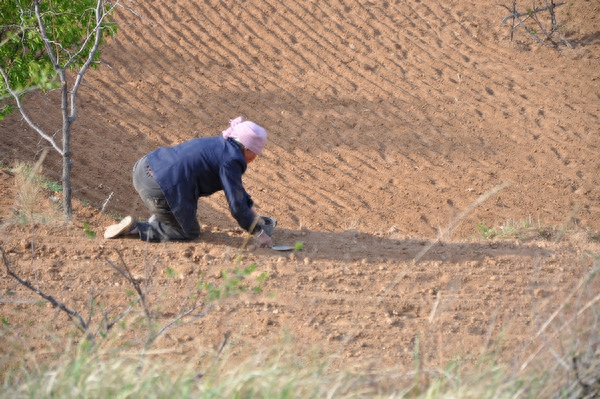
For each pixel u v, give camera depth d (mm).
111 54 39781
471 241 21203
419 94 38906
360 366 13609
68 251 18516
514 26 45844
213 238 20062
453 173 32969
